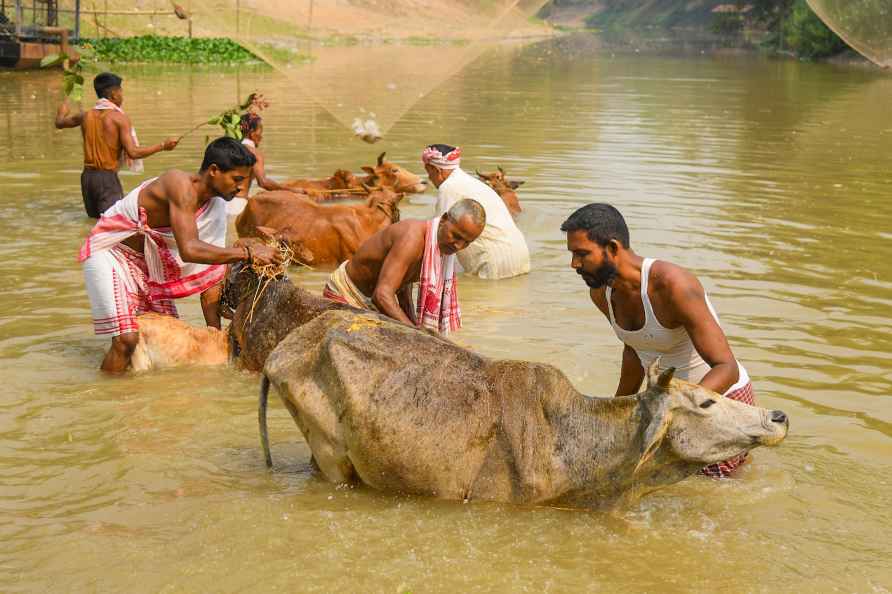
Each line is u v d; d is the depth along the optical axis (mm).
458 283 8547
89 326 7262
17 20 27422
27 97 20766
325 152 14664
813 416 5746
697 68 34625
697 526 4551
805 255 9242
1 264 8719
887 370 6449
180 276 6801
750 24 59281
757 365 6512
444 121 18688
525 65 36250
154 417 5746
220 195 6516
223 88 23750
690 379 4996
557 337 7070
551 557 4270
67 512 4645
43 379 6262
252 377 6426
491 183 10719
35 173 12852
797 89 26453
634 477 4496
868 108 21875
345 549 4305
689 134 17234
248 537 4398
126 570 4141
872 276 8586
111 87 10258
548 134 17000
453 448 4637
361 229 9062
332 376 4715
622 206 11188
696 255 9180
